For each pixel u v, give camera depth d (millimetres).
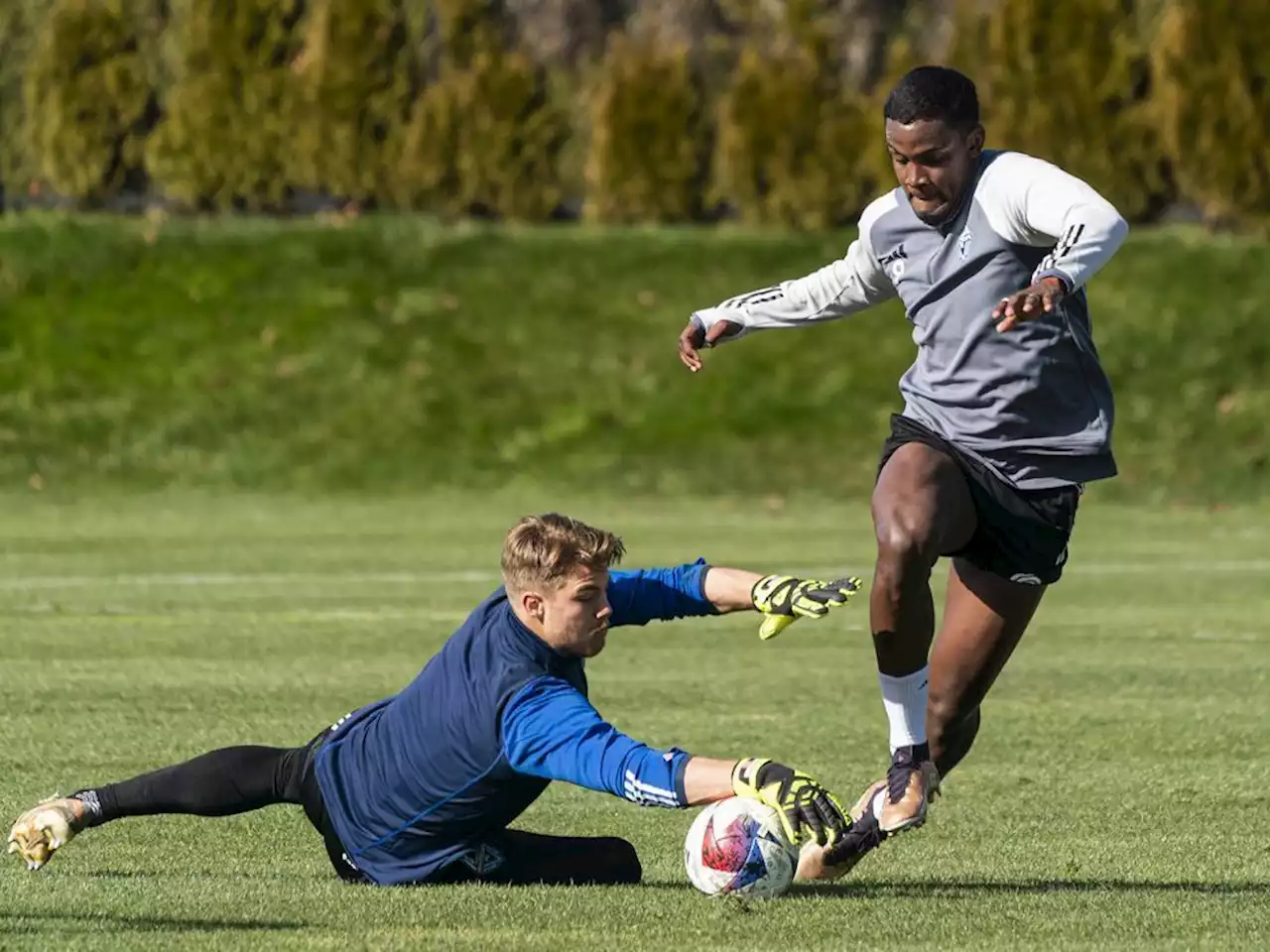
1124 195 114062
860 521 85250
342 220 116188
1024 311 21531
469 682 20906
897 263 24438
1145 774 32625
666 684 43688
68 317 106875
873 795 22969
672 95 120125
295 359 105062
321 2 119000
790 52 120812
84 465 96688
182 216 119500
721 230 117438
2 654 47500
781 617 20891
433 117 118812
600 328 108250
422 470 97625
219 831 26594
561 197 120125
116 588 62156
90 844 25531
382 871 22016
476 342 106938
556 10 191125
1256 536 80750
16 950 18453
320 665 45906
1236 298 107688
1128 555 73688
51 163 119438
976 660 24750
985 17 117500
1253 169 111312
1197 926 20109
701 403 102625
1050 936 19500
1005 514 23859
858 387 103875
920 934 19531
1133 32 115625
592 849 22734
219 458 98000
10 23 131500
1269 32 111000
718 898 21031
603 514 87812
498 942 18781
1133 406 101062
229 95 118500
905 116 23438
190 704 39781
